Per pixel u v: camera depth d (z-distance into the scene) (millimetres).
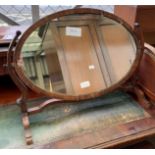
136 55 1054
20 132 1001
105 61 1091
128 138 968
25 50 898
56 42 985
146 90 1177
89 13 940
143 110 1146
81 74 1058
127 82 1199
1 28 1229
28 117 1041
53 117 1091
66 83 1025
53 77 1000
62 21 950
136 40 1023
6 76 1356
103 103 1199
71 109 1148
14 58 860
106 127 1031
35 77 951
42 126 1031
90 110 1143
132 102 1209
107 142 944
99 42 1070
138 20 1208
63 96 1005
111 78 1091
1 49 1047
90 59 1072
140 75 1196
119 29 1035
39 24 872
